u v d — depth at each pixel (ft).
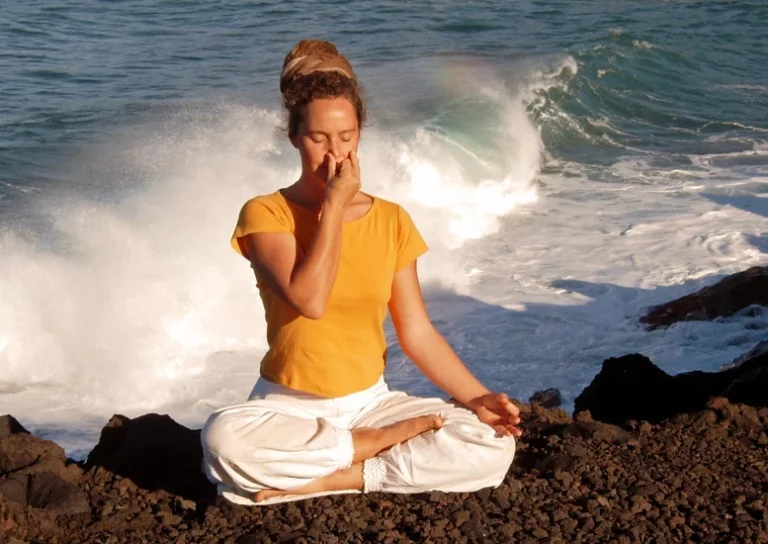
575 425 15.43
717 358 30.94
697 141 62.69
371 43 81.87
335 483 12.66
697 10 103.71
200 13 90.53
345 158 11.78
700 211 47.14
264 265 11.92
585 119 65.51
